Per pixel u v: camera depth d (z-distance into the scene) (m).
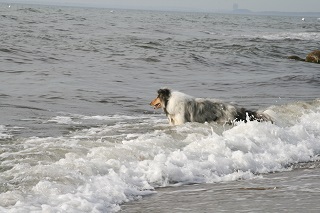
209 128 10.77
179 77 23.55
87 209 5.75
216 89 19.78
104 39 42.00
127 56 30.84
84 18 87.12
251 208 5.95
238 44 45.22
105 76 22.16
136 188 6.84
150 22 90.81
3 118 11.99
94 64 26.44
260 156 8.93
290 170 8.43
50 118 12.34
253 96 18.02
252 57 35.00
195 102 11.80
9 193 6.04
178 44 41.53
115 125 11.64
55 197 6.06
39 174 6.83
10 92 16.22
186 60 30.36
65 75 21.47
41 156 7.86
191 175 7.59
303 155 9.41
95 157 7.84
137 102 15.71
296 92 19.52
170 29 67.56
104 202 6.08
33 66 23.94
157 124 11.88
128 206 6.10
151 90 18.72
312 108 13.76
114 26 65.69
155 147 8.62
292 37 61.09
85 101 15.38
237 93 18.78
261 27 95.81
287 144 9.88
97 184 6.68
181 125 11.22
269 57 35.88
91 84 19.27
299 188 6.97
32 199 5.94
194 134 9.81
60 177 6.78
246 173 7.90
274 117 11.87
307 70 29.09
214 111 11.73
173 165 7.68
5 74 20.59
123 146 8.52
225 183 7.38
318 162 9.13
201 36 56.59
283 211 5.80
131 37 46.06
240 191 6.82
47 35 41.41
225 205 6.11
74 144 8.71
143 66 27.06
